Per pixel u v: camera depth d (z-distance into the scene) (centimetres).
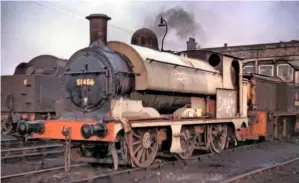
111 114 852
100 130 801
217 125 1233
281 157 1188
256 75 1728
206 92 1147
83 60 908
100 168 916
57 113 1425
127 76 901
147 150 935
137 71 920
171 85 979
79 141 891
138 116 909
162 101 1016
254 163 1052
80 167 928
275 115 1698
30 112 1483
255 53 3166
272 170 933
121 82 877
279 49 3050
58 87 1551
